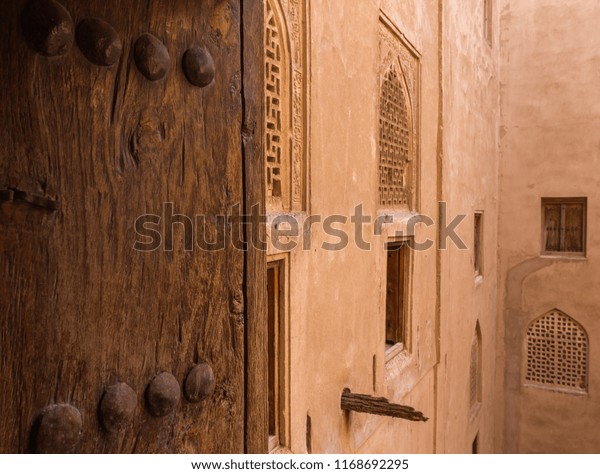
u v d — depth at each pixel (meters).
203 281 1.11
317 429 2.82
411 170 4.63
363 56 3.33
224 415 1.19
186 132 1.06
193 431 1.10
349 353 3.22
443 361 5.59
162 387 0.99
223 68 1.16
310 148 2.67
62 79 0.83
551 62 8.27
